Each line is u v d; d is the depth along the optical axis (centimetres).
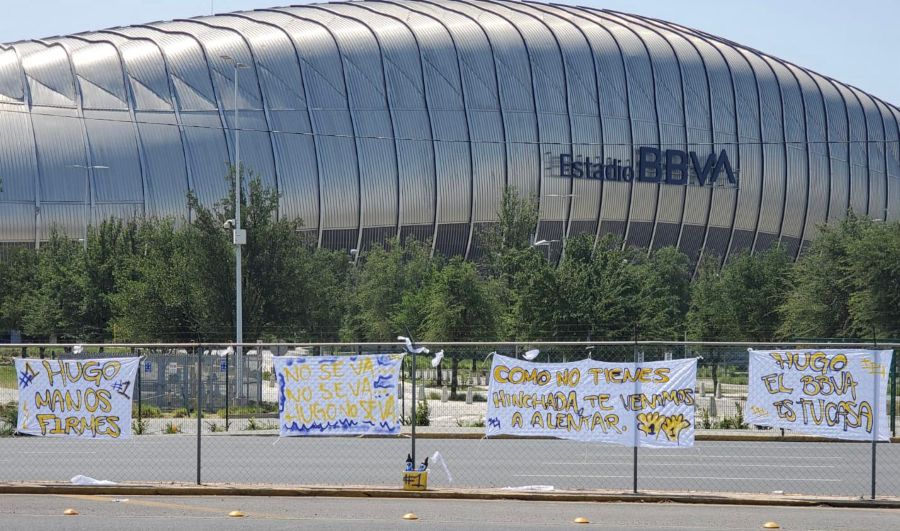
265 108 7806
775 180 9150
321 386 1538
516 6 9425
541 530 1229
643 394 1501
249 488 1519
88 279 5122
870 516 1356
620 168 8600
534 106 8412
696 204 8869
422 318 5034
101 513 1346
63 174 7400
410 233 8119
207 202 7556
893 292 4072
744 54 9550
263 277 4231
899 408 2983
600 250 5019
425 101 8175
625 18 9788
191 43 8000
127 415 1564
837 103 9669
